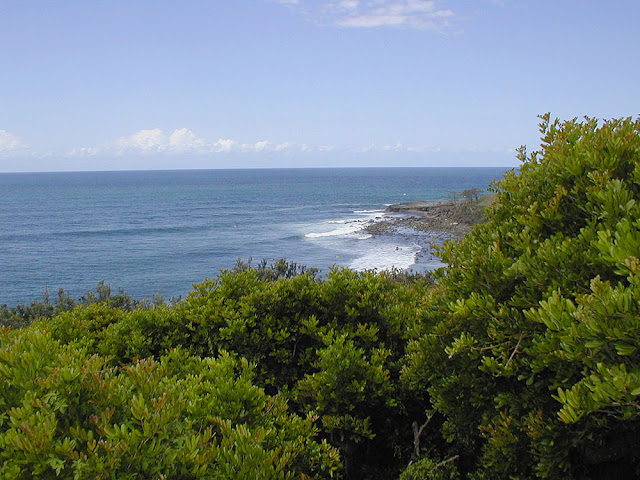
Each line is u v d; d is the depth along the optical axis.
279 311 6.36
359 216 81.69
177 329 6.29
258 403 3.96
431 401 4.70
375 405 5.32
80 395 2.80
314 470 4.23
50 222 79.69
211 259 46.75
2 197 139.62
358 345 5.95
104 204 115.06
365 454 5.57
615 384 2.32
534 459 3.39
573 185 3.99
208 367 4.54
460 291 4.30
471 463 4.73
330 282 6.62
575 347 2.76
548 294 3.23
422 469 4.57
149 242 57.59
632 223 2.75
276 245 52.84
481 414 4.14
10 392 2.81
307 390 5.34
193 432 3.12
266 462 3.16
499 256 3.89
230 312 6.08
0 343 3.15
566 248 3.36
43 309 15.38
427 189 164.62
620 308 2.43
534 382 3.57
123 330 6.30
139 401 2.68
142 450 2.60
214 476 2.94
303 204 110.44
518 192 4.43
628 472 3.37
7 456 2.38
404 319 6.09
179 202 119.44
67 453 2.40
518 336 3.48
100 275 41.19
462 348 3.72
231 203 115.31
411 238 55.25
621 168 3.66
